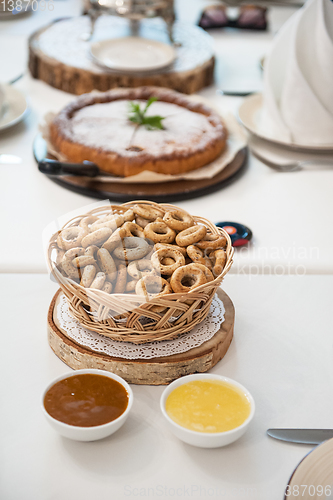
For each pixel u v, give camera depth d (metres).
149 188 1.03
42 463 0.65
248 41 1.53
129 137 1.07
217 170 1.06
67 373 0.71
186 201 1.02
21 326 0.84
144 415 0.73
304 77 1.09
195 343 0.80
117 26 1.44
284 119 1.13
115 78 1.25
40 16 1.62
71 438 0.65
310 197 1.04
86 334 0.81
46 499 0.61
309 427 0.71
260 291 0.89
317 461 0.60
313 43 1.09
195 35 1.43
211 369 0.80
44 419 0.71
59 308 0.84
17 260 0.92
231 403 0.68
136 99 1.19
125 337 0.77
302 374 0.80
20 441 0.68
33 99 1.27
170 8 1.36
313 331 0.85
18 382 0.77
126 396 0.69
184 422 0.65
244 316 0.86
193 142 1.07
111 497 0.61
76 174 1.01
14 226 0.97
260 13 1.60
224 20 1.59
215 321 0.83
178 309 0.75
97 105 1.17
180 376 0.78
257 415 0.73
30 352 0.81
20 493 0.61
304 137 1.12
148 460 0.66
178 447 0.68
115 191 1.02
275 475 0.64
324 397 0.76
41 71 1.32
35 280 0.90
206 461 0.66
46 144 1.09
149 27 1.45
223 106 1.25
